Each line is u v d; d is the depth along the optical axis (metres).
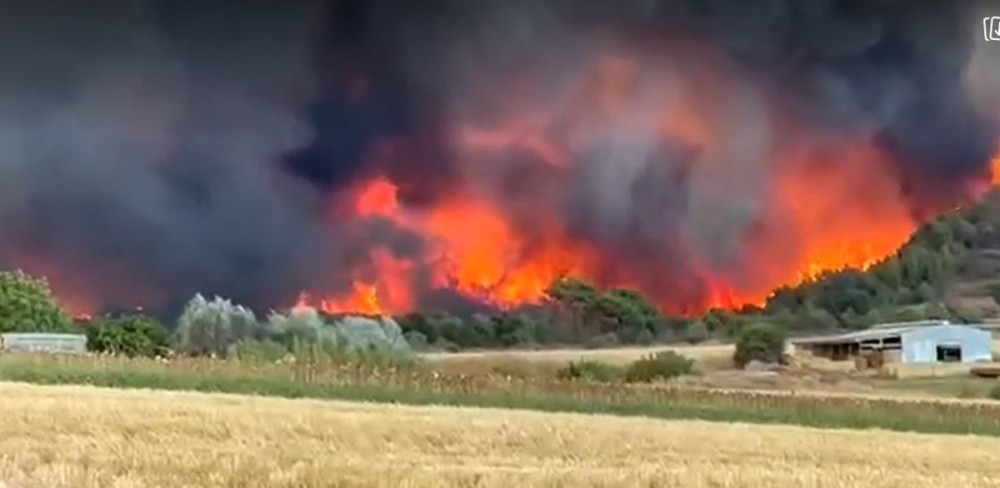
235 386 10.48
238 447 9.88
